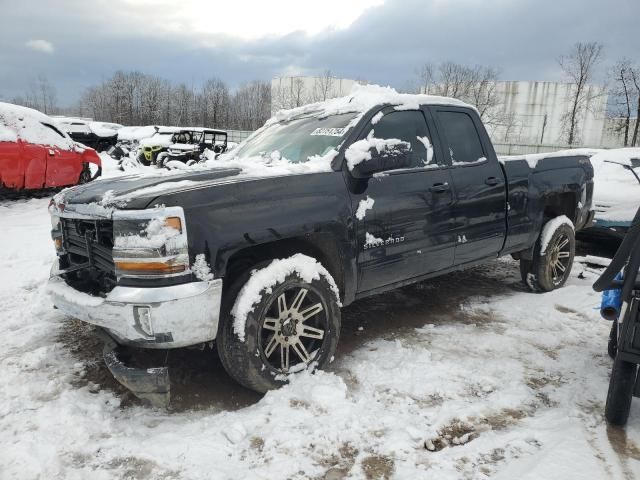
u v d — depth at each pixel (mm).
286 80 62031
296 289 2865
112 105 68125
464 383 2994
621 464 2246
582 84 40469
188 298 2406
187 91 68812
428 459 2297
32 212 8562
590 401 2820
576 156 5078
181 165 3586
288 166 3094
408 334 3807
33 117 9133
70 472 2168
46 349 3326
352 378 3070
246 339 2637
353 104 3652
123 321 2414
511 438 2449
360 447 2379
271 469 2201
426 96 3941
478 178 3953
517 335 3785
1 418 2562
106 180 3143
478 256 4082
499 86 54906
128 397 2812
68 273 2979
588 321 4086
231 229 2564
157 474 2164
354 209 3113
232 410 2707
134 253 2400
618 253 2316
